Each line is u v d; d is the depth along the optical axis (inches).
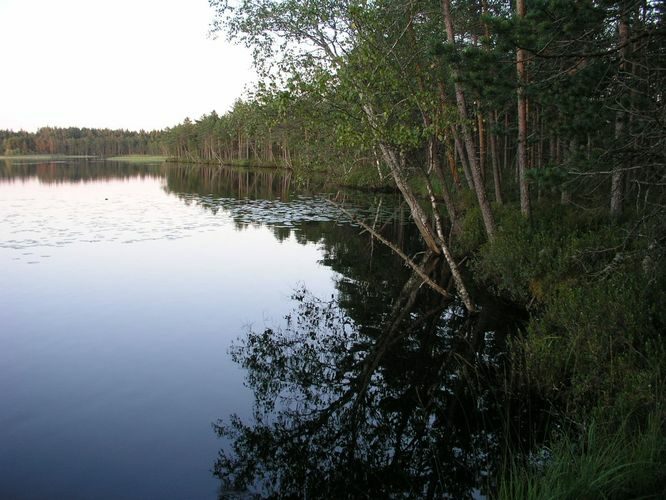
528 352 298.0
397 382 316.5
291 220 956.6
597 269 343.3
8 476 206.4
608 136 319.9
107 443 233.1
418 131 448.5
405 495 205.8
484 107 492.4
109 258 618.2
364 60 438.3
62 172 2596.0
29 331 376.8
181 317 418.9
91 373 307.7
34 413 258.4
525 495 177.6
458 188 911.0
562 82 301.9
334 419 270.4
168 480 207.3
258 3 545.3
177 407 270.1
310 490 207.5
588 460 163.8
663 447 161.9
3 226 813.2
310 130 530.0
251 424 257.3
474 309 433.1
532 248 413.4
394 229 874.1
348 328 412.2
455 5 572.4
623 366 230.1
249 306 456.8
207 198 1327.5
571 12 245.9
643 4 258.8
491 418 255.1
